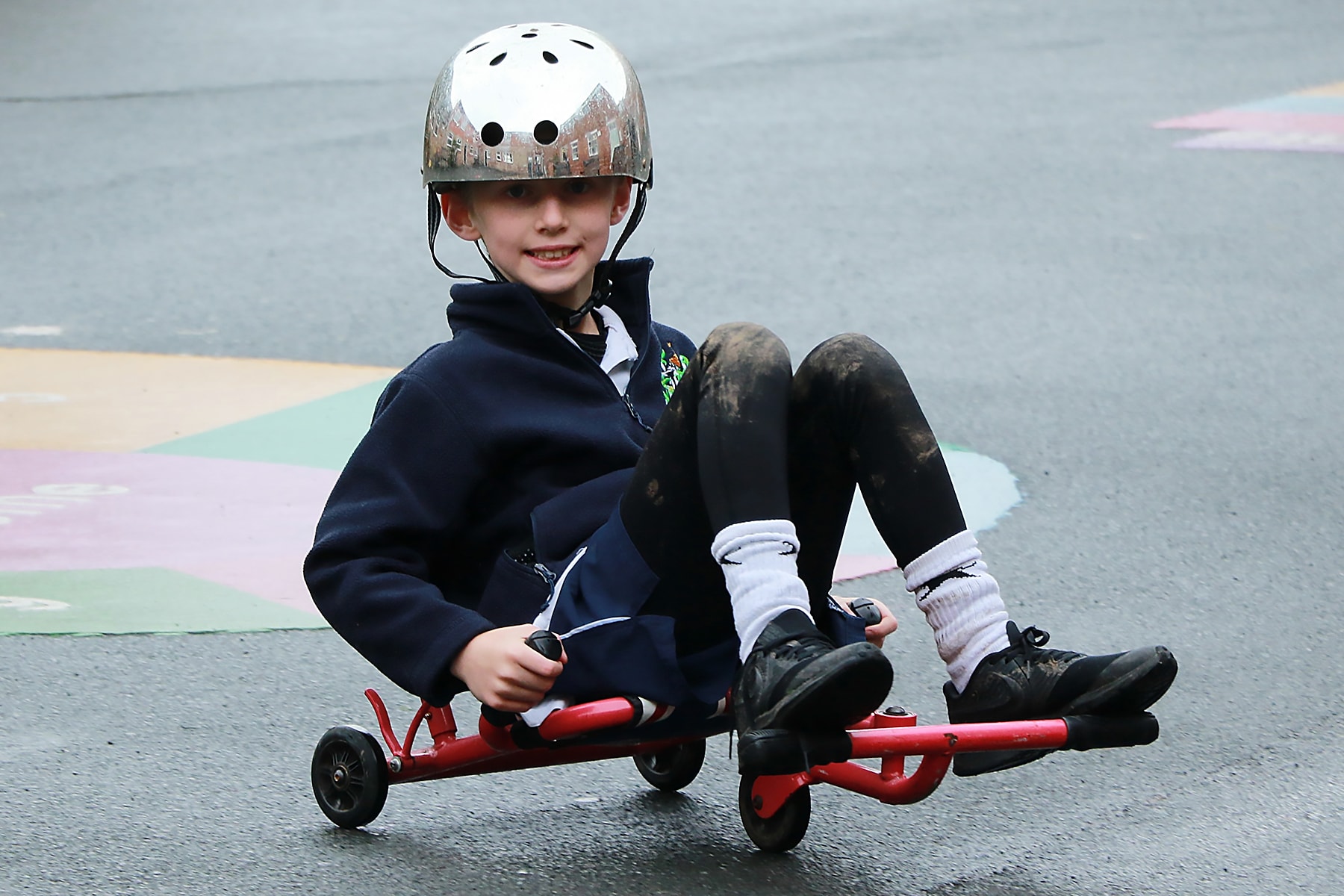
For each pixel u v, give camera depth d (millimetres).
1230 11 67000
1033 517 19094
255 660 14656
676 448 9461
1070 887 10250
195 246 35375
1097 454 21656
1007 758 9617
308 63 58344
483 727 10070
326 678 14266
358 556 9992
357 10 69188
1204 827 11227
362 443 10258
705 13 67250
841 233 35062
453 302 10516
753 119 47625
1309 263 32531
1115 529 18672
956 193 38719
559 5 69438
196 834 11094
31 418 23609
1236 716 13383
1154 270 32062
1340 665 14609
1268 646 15078
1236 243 34094
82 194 40531
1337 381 25172
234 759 12484
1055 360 26328
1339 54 58281
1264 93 51500
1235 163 41469
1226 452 21703
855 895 10117
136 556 17625
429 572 10461
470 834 11141
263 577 16922
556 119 10109
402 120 48875
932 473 9531
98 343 28188
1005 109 48719
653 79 53938
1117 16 65812
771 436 9172
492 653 9344
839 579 16969
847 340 9641
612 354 10641
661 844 10953
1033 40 60844
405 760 10852
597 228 10461
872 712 9156
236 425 23219
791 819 10625
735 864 10609
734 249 33719
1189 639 15258
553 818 11430
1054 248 33781
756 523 9070
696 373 9422
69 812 11445
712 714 9836
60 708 13508
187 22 66875
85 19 67500
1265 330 28047
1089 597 16438
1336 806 11594
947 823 11344
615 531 9695
